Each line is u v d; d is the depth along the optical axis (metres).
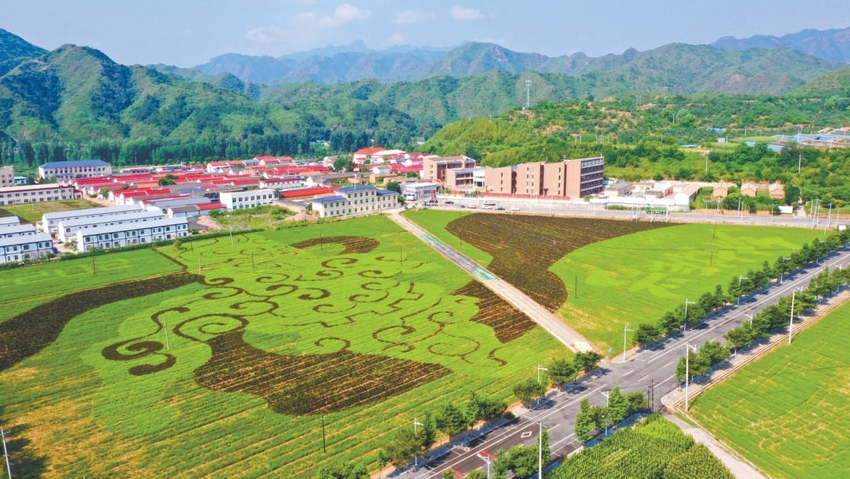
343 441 109.75
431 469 103.12
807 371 136.75
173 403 122.75
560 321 165.25
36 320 164.12
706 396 126.81
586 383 132.88
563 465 99.62
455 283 195.75
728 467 103.25
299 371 136.25
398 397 125.12
